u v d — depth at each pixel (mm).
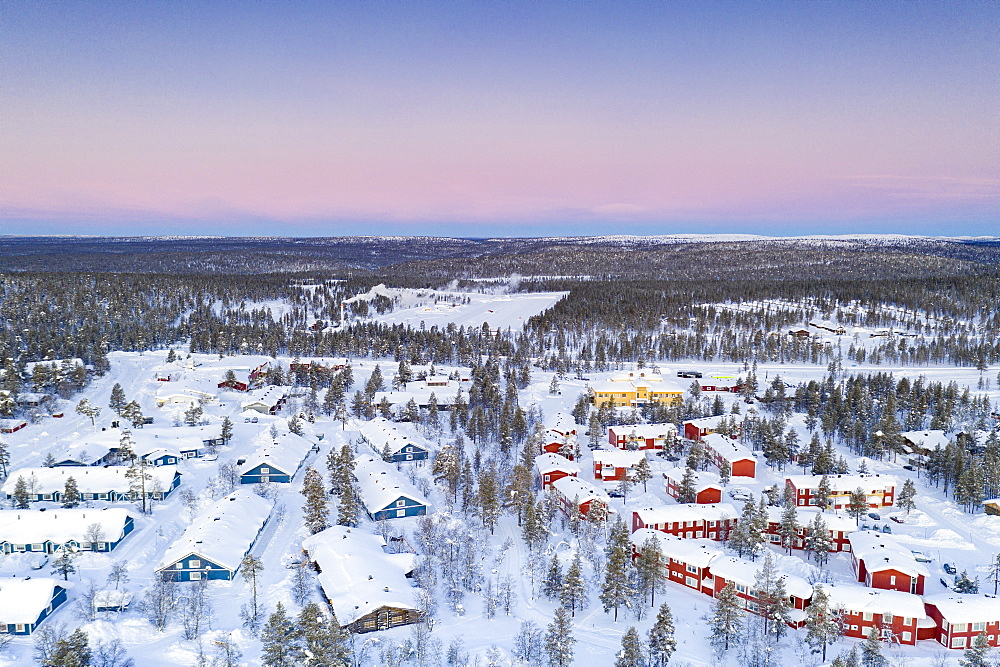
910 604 82062
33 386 178875
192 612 79750
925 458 140625
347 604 80062
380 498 113125
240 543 95312
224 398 187750
